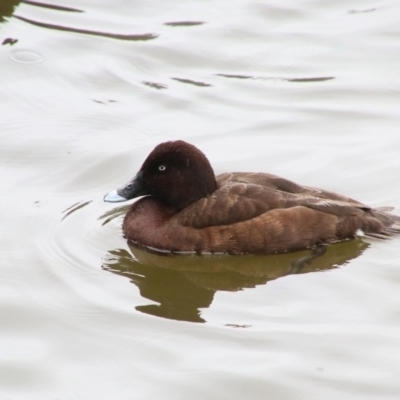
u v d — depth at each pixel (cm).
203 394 931
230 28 1772
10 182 1347
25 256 1177
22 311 1073
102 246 1205
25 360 991
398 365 967
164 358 988
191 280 1139
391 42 1723
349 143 1446
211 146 1444
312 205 1176
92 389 943
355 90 1597
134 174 1372
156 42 1728
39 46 1709
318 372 959
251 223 1161
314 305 1077
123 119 1519
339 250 1174
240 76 1644
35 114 1528
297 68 1658
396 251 1167
